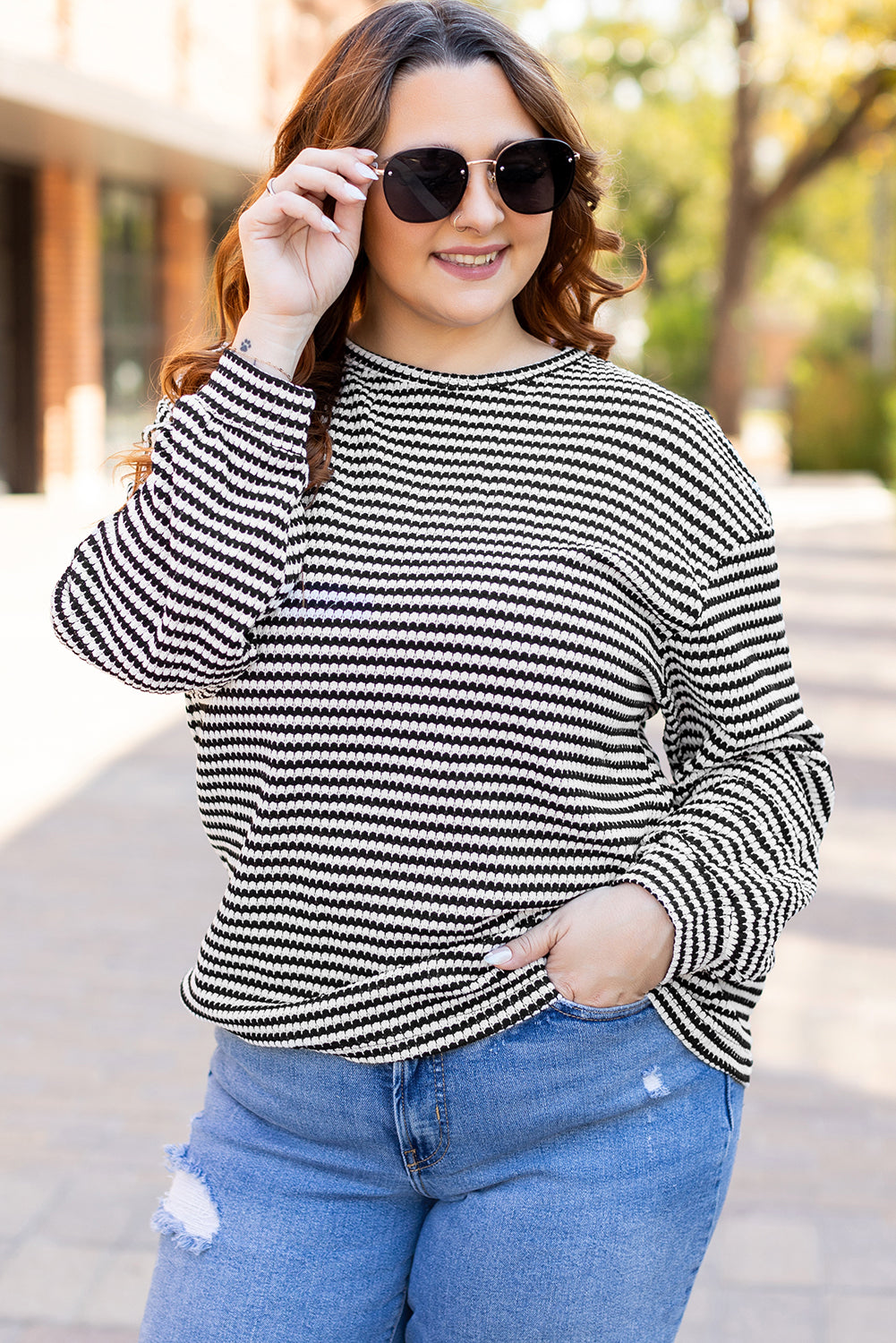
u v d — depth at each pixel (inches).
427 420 68.5
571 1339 63.6
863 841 236.8
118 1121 148.5
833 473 960.3
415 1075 63.8
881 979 183.2
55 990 177.9
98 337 637.9
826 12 797.2
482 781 62.4
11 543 497.7
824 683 354.0
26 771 268.8
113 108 492.1
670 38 1015.0
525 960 62.6
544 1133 64.0
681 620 65.0
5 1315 118.0
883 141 917.2
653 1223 64.1
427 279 67.8
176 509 64.3
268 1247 65.1
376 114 67.2
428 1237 66.1
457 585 63.1
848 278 1926.7
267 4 723.4
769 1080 157.8
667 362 1144.2
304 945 64.8
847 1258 125.9
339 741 63.4
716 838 63.5
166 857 225.1
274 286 66.6
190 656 63.9
